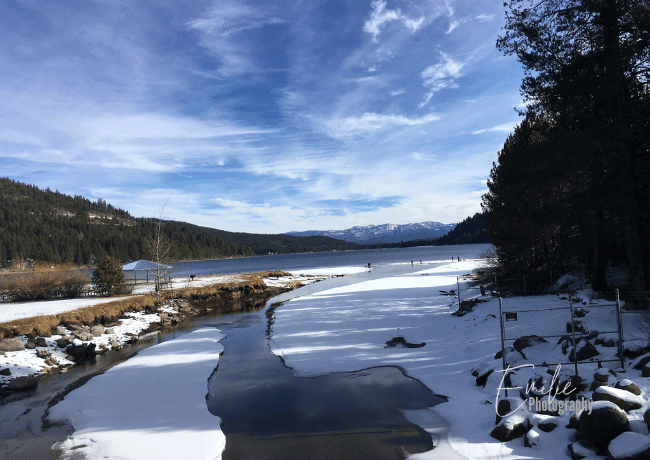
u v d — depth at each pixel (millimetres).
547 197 14805
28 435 7930
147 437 7520
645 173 11750
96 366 13758
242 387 10516
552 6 12789
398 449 6441
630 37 11555
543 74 13289
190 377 11625
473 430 6746
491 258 28141
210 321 23047
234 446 6973
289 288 40969
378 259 125375
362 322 18484
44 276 27984
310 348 14336
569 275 18922
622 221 11641
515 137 23500
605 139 11188
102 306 21406
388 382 10141
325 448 6668
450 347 12570
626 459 4531
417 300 24219
